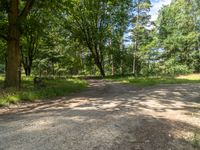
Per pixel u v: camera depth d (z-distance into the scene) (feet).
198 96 51.16
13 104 42.68
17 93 47.75
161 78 103.45
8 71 58.23
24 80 82.74
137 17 161.79
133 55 170.50
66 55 154.71
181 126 28.27
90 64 157.17
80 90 64.59
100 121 28.22
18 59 59.41
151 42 169.58
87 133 23.99
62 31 139.33
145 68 173.68
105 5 132.05
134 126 26.66
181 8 162.20
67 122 27.89
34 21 65.98
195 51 158.81
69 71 194.80
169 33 169.07
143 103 41.78
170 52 168.35
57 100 46.65
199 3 158.10
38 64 160.97
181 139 24.08
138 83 82.02
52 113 33.37
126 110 35.14
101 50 143.43
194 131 26.84
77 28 137.80
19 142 21.83
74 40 143.02
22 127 26.55
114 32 143.33
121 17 138.00
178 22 162.61
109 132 24.35
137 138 23.30
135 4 152.97
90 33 138.92
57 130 24.95
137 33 167.63
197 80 91.15
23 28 61.57
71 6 71.87
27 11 59.16
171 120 30.55
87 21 135.64
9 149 20.29
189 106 40.68
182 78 103.30
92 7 131.44
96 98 48.16
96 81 102.53
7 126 27.30
